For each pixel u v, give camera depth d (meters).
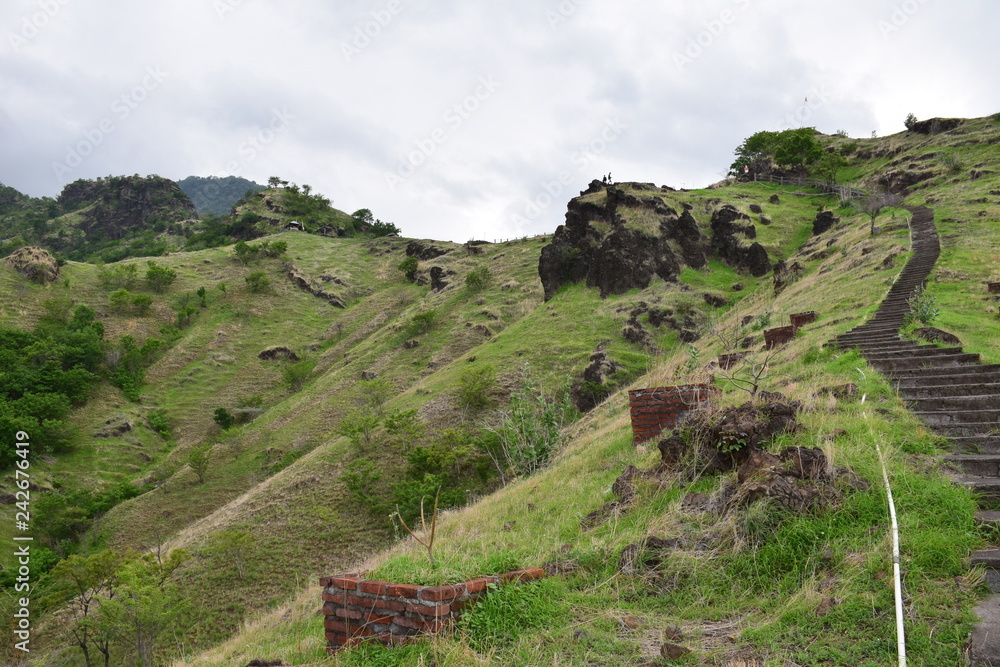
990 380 9.09
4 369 74.44
